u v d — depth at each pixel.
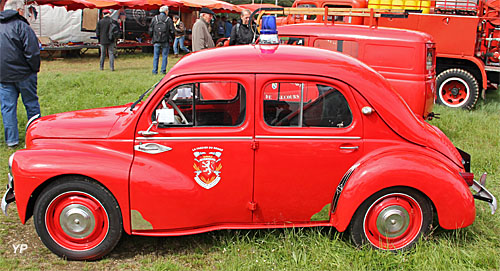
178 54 20.61
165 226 3.70
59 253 3.70
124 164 3.61
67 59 17.95
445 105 10.09
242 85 3.64
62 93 9.95
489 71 9.93
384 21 9.84
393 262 3.61
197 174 3.68
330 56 3.91
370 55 7.02
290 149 3.67
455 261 3.67
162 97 3.65
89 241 3.72
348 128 3.72
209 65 3.67
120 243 4.05
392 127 3.74
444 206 3.62
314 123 3.72
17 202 3.59
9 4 6.05
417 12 9.66
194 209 3.70
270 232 4.00
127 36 20.59
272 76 3.63
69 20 18.61
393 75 6.92
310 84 3.67
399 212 3.71
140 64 16.94
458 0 9.66
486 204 4.87
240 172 3.69
